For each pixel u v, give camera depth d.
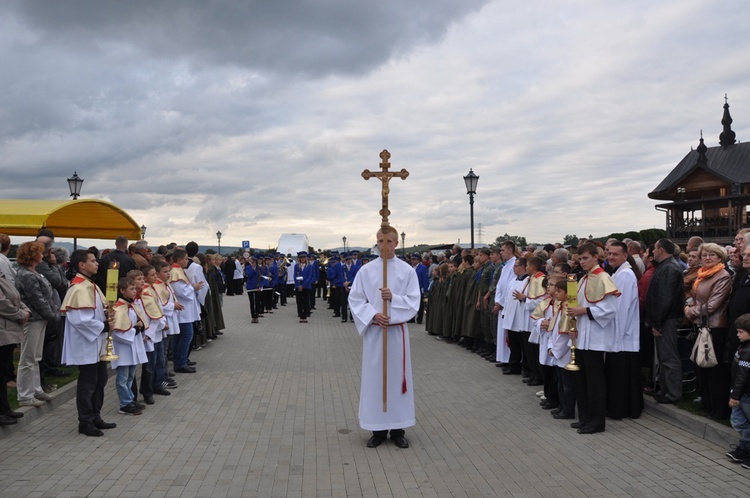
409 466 6.22
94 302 7.30
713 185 37.53
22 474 5.95
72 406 8.68
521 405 8.89
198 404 8.93
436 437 7.27
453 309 15.40
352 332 17.78
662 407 7.88
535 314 8.83
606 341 7.37
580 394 7.50
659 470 6.00
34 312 7.98
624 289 7.80
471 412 8.49
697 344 7.11
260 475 5.96
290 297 34.56
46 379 9.85
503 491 5.52
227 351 14.05
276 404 8.94
